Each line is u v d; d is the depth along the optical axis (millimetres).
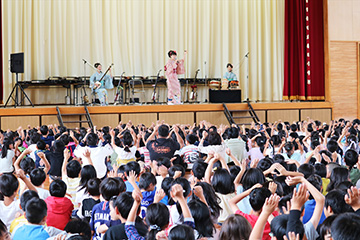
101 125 12172
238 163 4512
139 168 4371
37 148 6090
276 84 16312
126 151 5691
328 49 14617
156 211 2586
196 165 4277
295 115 13680
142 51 15656
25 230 2750
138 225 2783
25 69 14555
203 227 2621
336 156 5125
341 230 2027
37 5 14625
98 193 3625
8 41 14328
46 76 14750
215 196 3162
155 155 5746
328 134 6777
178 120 12602
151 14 15664
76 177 4508
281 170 3037
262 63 16344
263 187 2953
